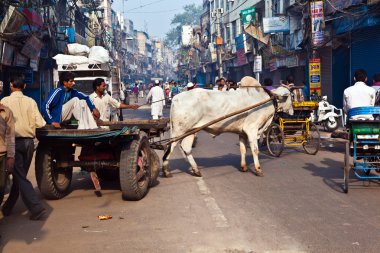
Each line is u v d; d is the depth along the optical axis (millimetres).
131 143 6672
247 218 5684
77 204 6672
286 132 10953
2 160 5176
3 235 5250
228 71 43312
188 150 8359
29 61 18812
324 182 7746
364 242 4762
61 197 7070
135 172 6566
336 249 4562
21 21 14992
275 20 25141
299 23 23484
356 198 6625
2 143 5148
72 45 19797
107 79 18375
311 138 10898
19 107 5844
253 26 28172
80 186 7984
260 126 8742
